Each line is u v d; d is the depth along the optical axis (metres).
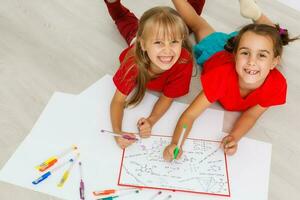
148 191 0.89
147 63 1.04
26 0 1.53
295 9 1.59
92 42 1.36
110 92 1.16
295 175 0.96
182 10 1.34
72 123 1.05
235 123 1.09
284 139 1.06
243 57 0.94
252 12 1.31
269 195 0.91
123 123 1.07
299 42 1.40
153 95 1.17
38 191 0.88
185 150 0.99
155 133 1.04
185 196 0.89
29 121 1.06
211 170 0.95
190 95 1.19
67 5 1.53
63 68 1.25
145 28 0.95
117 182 0.91
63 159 0.95
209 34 1.31
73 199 0.87
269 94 1.02
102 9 1.52
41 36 1.37
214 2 1.58
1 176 0.91
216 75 1.00
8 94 1.14
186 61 1.07
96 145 0.99
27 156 0.96
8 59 1.27
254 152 1.00
